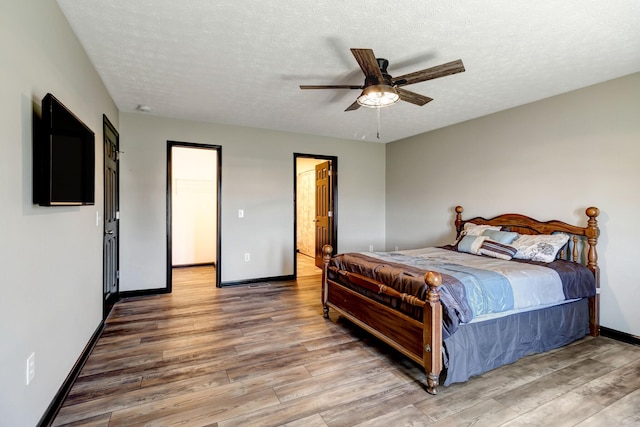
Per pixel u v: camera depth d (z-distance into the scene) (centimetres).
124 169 405
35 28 161
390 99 243
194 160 625
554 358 254
